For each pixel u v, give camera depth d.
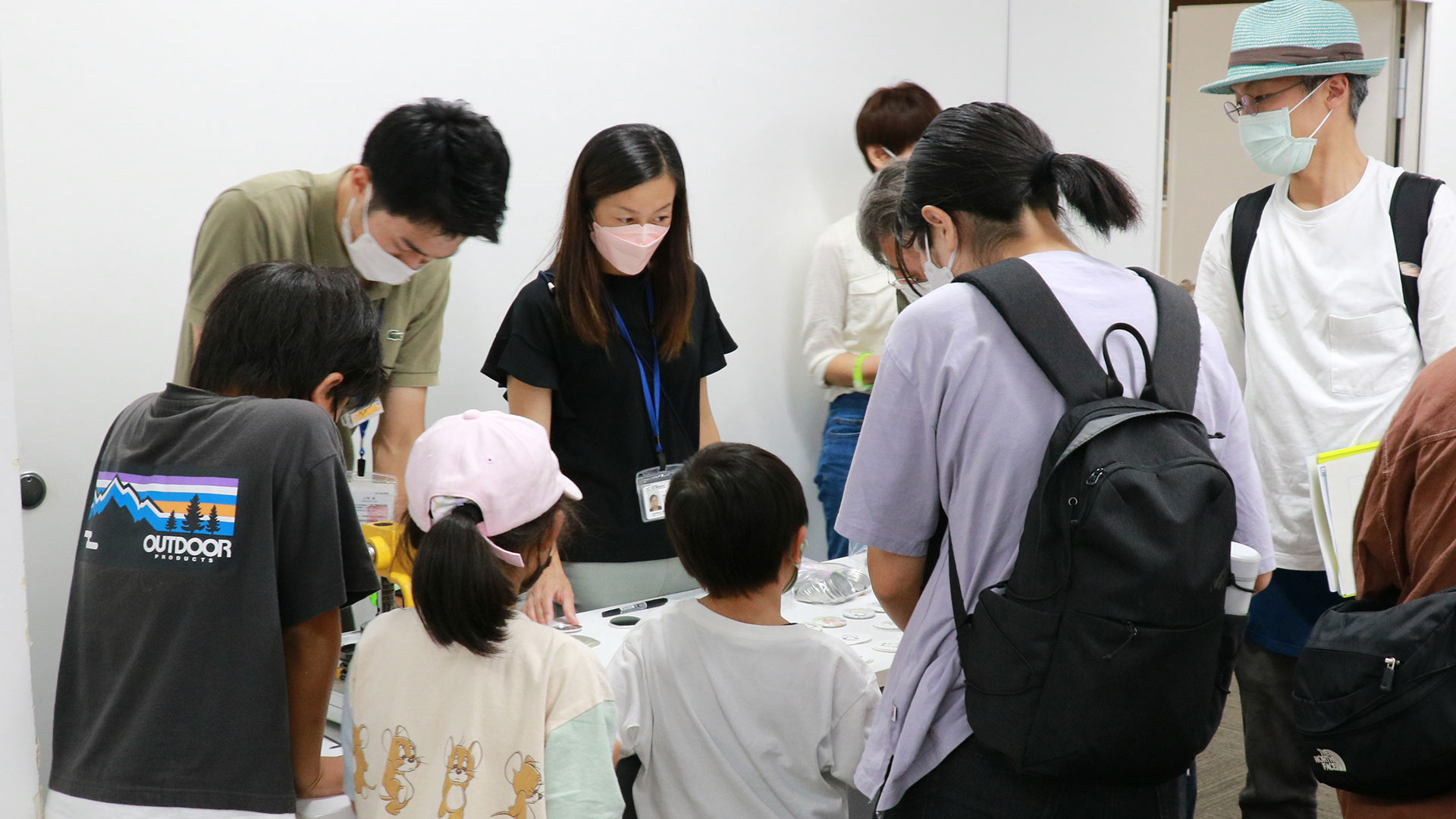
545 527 1.36
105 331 2.24
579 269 2.10
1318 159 2.33
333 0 2.41
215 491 1.23
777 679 1.49
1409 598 1.24
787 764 1.49
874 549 1.28
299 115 2.40
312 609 1.25
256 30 2.33
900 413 1.22
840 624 2.08
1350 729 1.20
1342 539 1.64
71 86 2.15
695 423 2.31
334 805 1.35
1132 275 1.26
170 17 2.23
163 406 1.31
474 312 2.69
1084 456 1.08
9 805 0.87
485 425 1.34
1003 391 1.15
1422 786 1.16
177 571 1.23
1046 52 3.62
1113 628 1.05
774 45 3.09
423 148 1.76
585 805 1.22
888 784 1.25
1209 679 1.09
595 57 2.79
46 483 2.21
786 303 3.23
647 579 2.24
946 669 1.22
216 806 1.21
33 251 2.15
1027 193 1.23
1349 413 2.26
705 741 1.48
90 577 1.28
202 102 2.29
